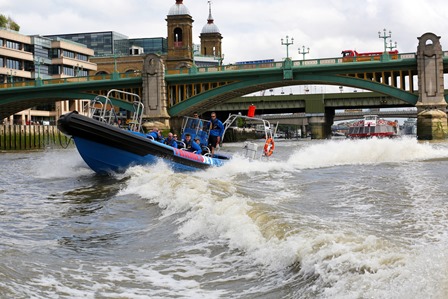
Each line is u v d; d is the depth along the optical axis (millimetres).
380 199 13031
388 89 66625
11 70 90125
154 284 7191
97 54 137000
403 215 10750
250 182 17953
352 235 8086
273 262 7500
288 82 70125
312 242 7594
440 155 29297
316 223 9141
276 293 6449
